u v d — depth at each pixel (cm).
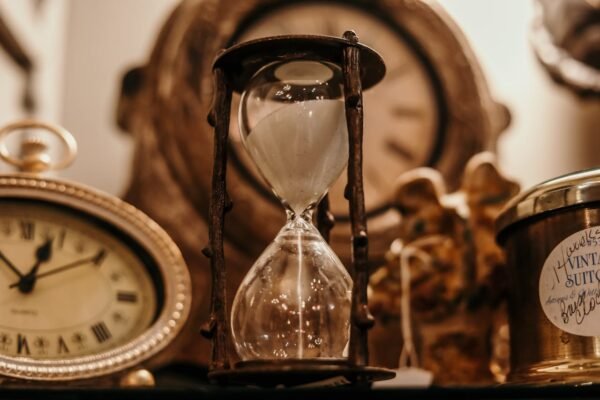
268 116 49
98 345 58
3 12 75
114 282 60
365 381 47
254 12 80
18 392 48
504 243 59
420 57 81
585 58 84
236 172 77
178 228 76
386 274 70
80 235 61
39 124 63
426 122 80
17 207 60
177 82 78
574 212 53
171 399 48
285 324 47
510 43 87
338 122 49
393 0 81
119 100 79
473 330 67
